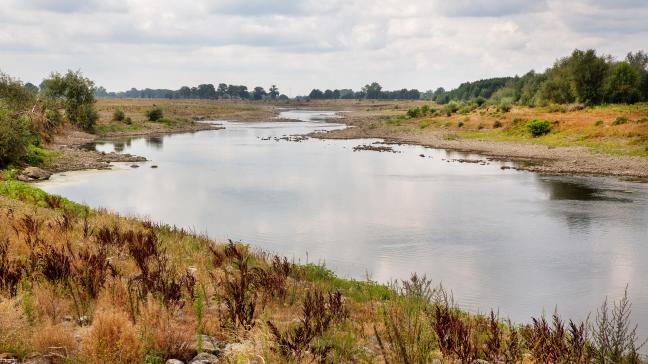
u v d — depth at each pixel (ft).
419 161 206.18
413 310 32.65
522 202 122.21
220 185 146.30
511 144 250.57
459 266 73.20
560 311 55.93
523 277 68.23
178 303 32.14
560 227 97.45
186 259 50.78
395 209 114.01
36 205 77.56
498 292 62.28
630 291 63.16
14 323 24.39
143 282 34.50
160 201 120.78
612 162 185.16
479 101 501.15
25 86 254.88
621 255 79.10
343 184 149.38
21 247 44.24
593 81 350.02
